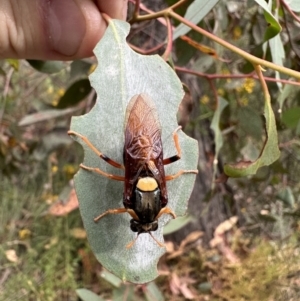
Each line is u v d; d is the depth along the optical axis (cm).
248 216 20
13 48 7
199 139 18
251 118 13
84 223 6
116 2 7
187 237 18
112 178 6
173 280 17
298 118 9
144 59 6
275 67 6
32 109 20
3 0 7
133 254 6
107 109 6
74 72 12
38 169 23
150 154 5
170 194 6
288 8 8
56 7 7
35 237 20
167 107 6
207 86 16
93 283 18
